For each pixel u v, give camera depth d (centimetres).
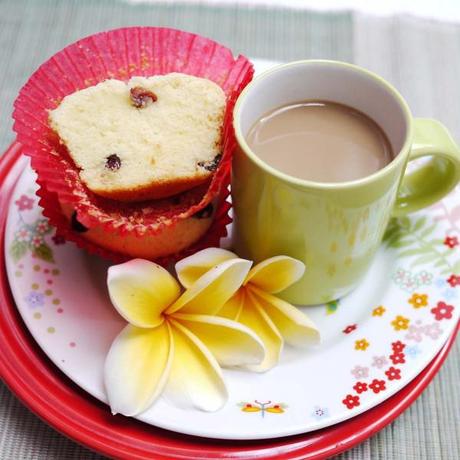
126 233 48
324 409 46
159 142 50
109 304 49
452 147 48
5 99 62
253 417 46
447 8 71
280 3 69
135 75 54
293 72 48
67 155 51
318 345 48
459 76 66
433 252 52
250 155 45
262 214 47
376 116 49
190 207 50
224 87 54
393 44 67
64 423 46
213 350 47
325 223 46
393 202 48
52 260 51
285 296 50
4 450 47
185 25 68
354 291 51
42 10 67
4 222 52
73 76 53
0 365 47
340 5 70
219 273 46
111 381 45
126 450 45
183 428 45
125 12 68
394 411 47
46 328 48
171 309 48
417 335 49
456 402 50
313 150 48
